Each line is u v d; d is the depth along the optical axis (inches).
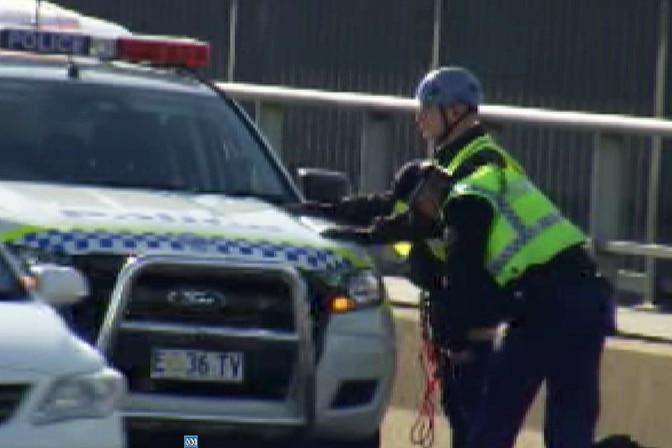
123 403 1293.1
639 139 1839.3
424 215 1333.7
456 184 1286.9
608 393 1483.8
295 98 1775.3
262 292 1348.4
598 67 2118.6
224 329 1334.9
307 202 1499.8
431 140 1424.7
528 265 1268.5
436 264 1346.0
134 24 2608.3
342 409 1373.0
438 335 1328.7
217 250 1338.6
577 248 1274.6
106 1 2645.2
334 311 1370.6
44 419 1082.7
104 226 1332.4
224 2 2496.3
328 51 2380.7
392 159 1772.9
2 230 1320.1
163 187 1493.6
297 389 1347.2
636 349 1472.7
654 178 1836.9
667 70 2055.9
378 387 1397.6
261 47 2454.5
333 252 1379.2
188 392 1331.2
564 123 1584.6
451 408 1363.2
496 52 2210.9
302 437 1354.6
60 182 1461.6
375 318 1391.5
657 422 1459.2
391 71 2313.0
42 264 1304.1
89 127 1507.1
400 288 1664.6
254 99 1806.1
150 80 1571.1
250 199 1501.0
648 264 1612.9
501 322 1304.1
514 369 1274.6
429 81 1318.9
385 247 1710.1
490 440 1284.4
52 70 1541.6
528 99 2185.0
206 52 1599.4
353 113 2005.4
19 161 1469.0
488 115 1625.2
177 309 1328.7
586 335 1264.8
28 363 1087.0
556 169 1987.0
